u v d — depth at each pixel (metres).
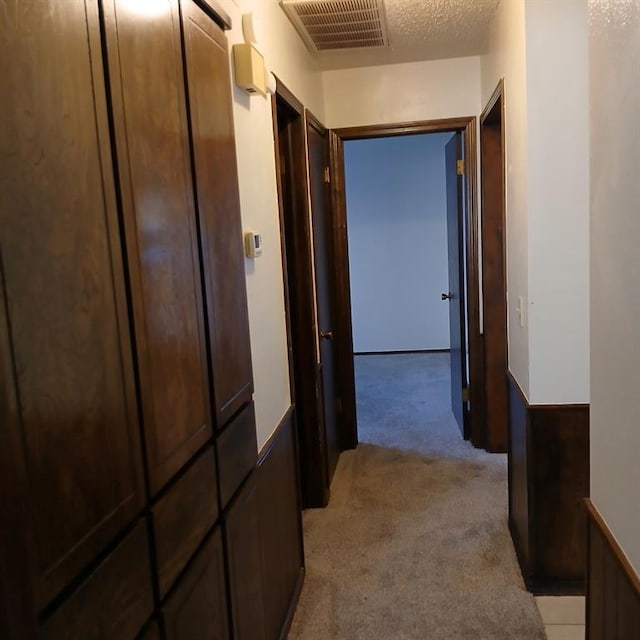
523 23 2.14
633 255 1.09
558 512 2.29
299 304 3.01
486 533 2.79
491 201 3.60
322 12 2.58
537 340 2.24
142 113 1.11
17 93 0.76
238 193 1.72
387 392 5.24
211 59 1.51
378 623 2.19
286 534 2.22
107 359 0.96
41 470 0.78
